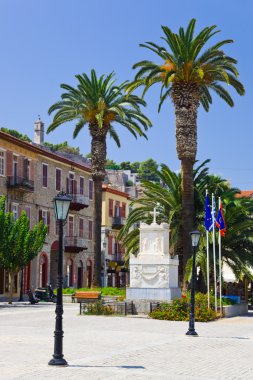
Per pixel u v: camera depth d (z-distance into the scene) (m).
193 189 37.62
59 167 60.75
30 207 55.25
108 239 71.88
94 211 46.91
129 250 39.38
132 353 15.33
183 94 37.16
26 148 54.44
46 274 57.53
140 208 39.38
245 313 35.94
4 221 40.47
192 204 36.75
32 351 15.27
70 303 43.41
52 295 47.69
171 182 39.38
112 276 73.44
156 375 11.93
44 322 24.98
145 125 48.25
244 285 44.97
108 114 47.31
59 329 13.14
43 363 13.22
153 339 19.03
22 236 41.25
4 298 50.09
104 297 44.06
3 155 51.34
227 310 31.69
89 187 67.50
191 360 14.41
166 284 29.56
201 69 35.91
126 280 77.25
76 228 64.12
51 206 58.88
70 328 22.47
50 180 58.91
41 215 57.06
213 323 27.31
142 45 37.09
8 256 40.62
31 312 31.95
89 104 47.09
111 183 90.31
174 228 37.97
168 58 37.19
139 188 90.50
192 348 16.94
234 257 36.56
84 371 12.23
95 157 47.12
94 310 29.91
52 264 59.56
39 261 56.06
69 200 14.16
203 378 11.73
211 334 21.64
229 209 36.72
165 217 38.81
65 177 61.97
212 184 39.84
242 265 36.34
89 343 17.47
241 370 12.97
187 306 28.25
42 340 17.91
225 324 26.86
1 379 10.99
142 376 11.75
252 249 37.62
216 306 30.80
